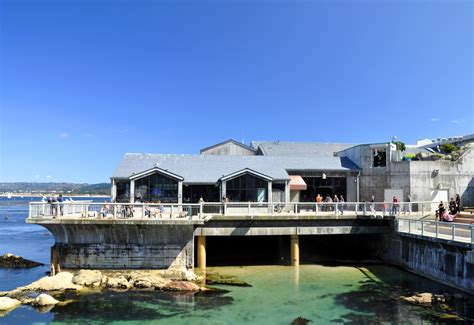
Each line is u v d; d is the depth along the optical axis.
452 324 18.48
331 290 24.42
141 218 26.91
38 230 65.31
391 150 40.62
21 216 100.44
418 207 36.41
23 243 48.41
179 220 26.39
